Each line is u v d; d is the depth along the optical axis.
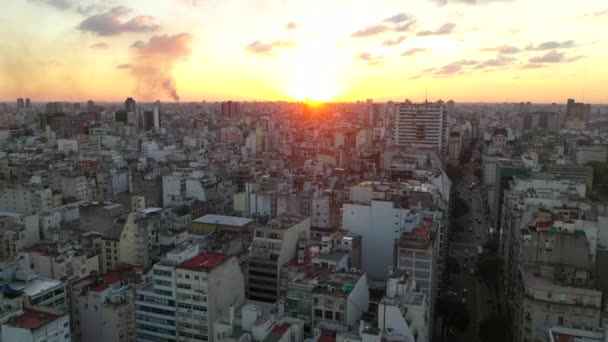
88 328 188.50
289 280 190.50
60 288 179.25
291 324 157.12
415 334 158.62
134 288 192.50
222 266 186.50
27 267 192.12
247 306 161.12
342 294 165.50
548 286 188.25
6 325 145.12
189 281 181.12
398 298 161.00
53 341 149.75
